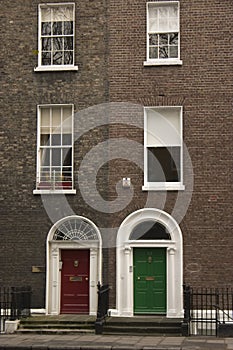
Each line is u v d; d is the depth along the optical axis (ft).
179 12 73.00
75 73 73.77
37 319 67.97
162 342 58.75
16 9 75.31
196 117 71.36
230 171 70.28
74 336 63.46
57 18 75.20
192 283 69.51
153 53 73.56
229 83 71.26
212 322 66.64
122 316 69.92
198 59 72.02
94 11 74.33
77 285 72.08
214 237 69.77
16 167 73.31
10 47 74.90
